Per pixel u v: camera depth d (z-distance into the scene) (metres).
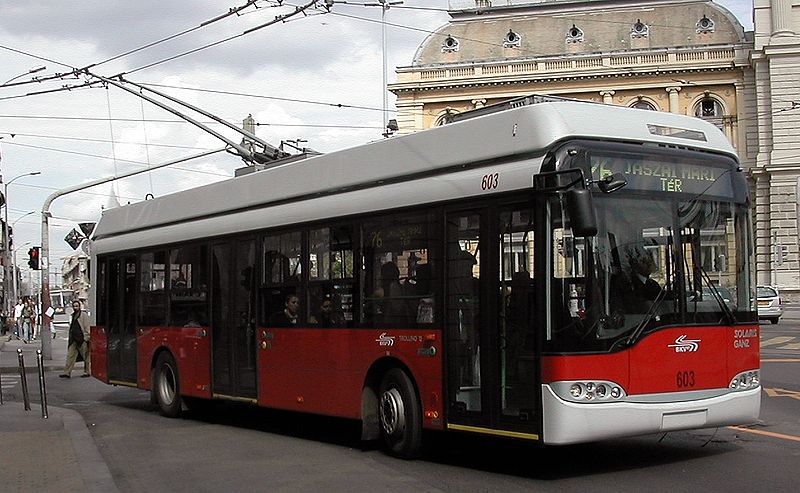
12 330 54.53
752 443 11.35
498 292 9.55
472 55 73.00
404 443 10.78
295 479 9.90
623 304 9.15
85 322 25.08
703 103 69.69
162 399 16.11
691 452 10.80
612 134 9.48
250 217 13.81
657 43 70.31
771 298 43.53
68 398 19.80
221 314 14.41
